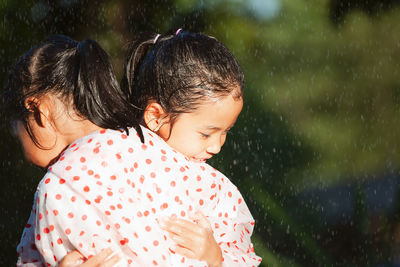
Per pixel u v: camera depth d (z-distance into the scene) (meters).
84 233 2.25
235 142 11.69
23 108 2.51
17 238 7.46
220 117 2.48
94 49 2.50
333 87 16.25
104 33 12.16
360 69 16.58
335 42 17.17
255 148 11.92
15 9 10.83
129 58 2.67
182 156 2.55
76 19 11.75
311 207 10.72
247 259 2.74
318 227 10.12
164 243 2.38
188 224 2.44
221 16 15.11
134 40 2.69
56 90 2.48
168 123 2.52
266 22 17.22
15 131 2.60
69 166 2.31
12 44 10.54
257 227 9.52
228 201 2.76
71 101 2.48
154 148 2.48
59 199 2.26
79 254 2.26
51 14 11.38
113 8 12.32
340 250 9.80
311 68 16.64
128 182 2.36
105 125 2.47
